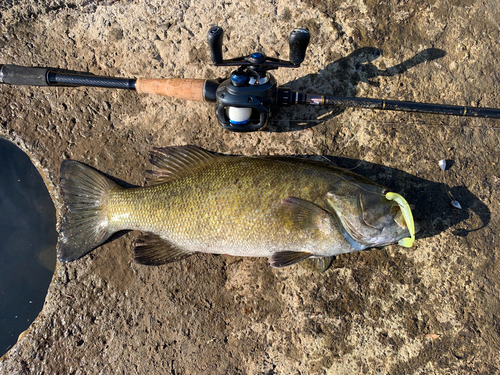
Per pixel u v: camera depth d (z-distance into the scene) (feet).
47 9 1.55
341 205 1.34
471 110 1.41
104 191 1.45
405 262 1.52
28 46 1.56
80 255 1.46
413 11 1.55
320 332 1.50
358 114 1.53
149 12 1.55
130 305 1.52
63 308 1.51
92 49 1.56
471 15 1.55
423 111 1.40
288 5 1.54
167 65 1.55
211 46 1.17
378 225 1.35
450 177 1.53
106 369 1.50
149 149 1.55
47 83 1.42
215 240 1.36
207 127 1.55
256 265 1.53
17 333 1.53
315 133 1.53
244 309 1.51
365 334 1.50
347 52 1.54
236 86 1.25
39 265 1.56
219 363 1.49
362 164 1.53
